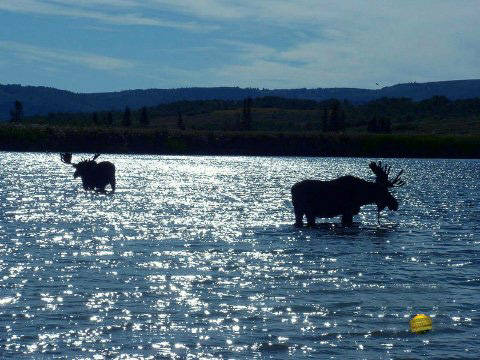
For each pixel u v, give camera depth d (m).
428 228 34.50
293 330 16.69
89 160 52.78
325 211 34.03
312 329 16.78
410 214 40.94
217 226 33.97
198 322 17.17
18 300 18.78
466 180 77.25
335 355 15.13
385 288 20.88
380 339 16.17
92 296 19.34
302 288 20.66
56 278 21.42
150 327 16.75
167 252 26.31
